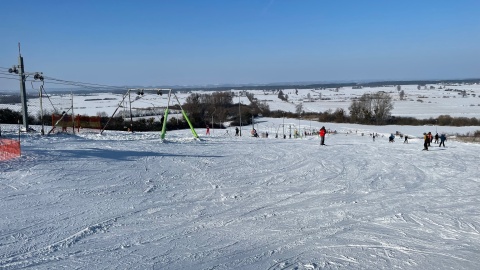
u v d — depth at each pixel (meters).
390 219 11.09
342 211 11.88
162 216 10.97
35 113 56.91
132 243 8.90
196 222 10.57
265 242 9.19
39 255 8.01
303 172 18.34
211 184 15.16
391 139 40.16
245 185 15.20
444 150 29.06
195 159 21.11
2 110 49.06
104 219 10.41
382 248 8.86
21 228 9.41
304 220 10.94
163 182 15.11
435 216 11.41
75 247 8.52
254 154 24.30
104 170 16.42
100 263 7.76
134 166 17.84
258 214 11.44
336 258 8.28
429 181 16.78
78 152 20.08
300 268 7.77
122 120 56.22
